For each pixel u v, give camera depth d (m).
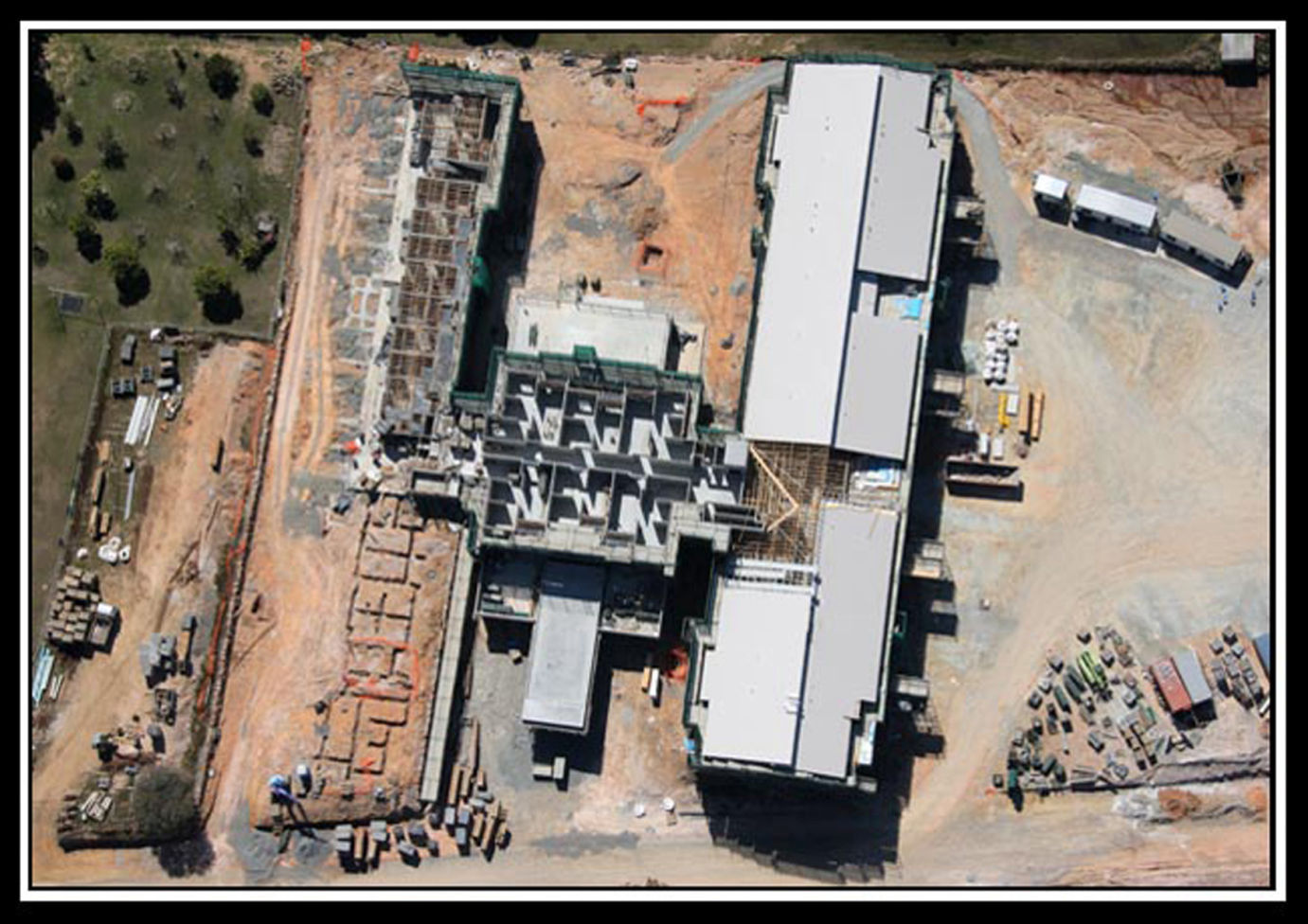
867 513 80.44
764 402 82.12
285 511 88.19
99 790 85.88
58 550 88.31
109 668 87.25
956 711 84.00
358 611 86.94
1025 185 87.81
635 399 83.88
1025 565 84.81
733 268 88.50
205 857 85.69
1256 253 86.19
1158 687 82.75
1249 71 87.50
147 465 88.88
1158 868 82.12
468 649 86.31
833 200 83.06
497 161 87.19
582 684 83.38
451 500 87.06
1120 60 88.19
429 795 84.12
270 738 86.31
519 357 83.75
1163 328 86.12
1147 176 87.25
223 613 87.38
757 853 84.00
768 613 80.25
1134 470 85.06
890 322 82.12
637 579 84.38
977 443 85.69
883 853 83.38
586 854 84.56
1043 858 82.69
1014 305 86.75
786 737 79.12
